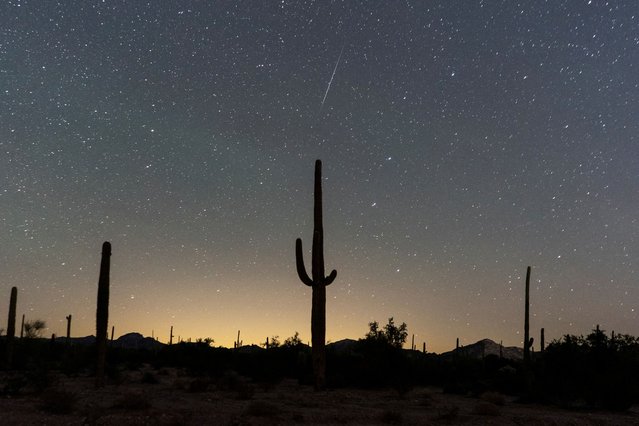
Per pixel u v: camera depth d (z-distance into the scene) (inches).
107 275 972.6
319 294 1048.8
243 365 1359.5
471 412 764.6
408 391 1029.8
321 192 1103.0
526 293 1323.8
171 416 594.6
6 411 609.3
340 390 1084.5
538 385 1007.6
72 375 1225.4
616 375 940.6
